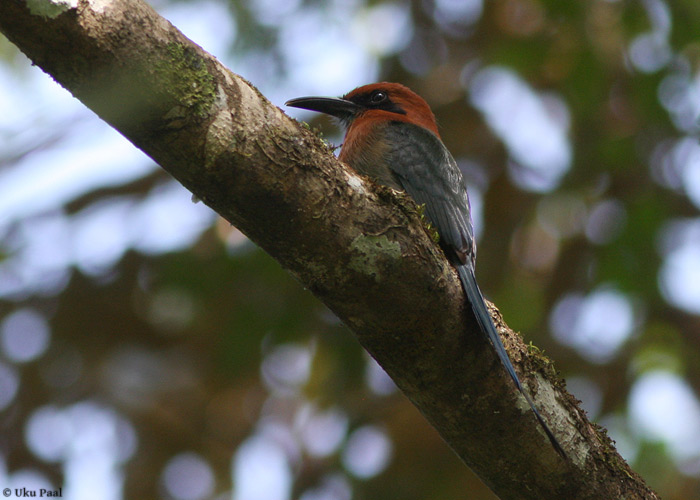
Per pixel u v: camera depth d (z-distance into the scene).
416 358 5.39
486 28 13.71
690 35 11.75
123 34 4.09
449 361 5.39
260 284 12.48
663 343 13.60
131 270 12.98
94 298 13.03
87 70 4.11
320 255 4.95
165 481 12.95
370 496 12.13
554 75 13.18
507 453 5.70
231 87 4.55
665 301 13.03
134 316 13.11
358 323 5.27
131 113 4.30
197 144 4.47
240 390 13.52
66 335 13.12
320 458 12.86
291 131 4.75
